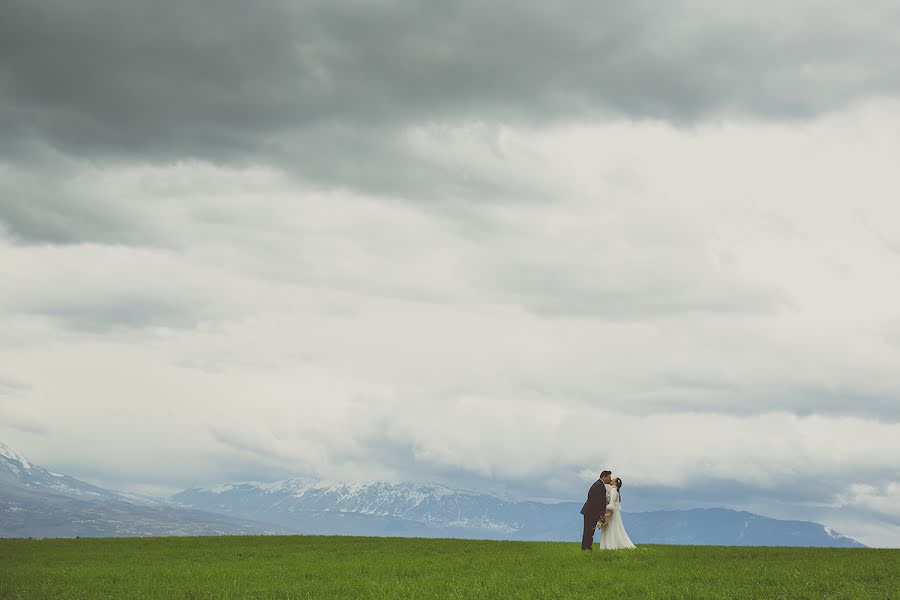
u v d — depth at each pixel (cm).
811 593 2669
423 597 2772
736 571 3281
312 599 2730
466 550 5044
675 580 3059
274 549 5253
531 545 5672
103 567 4031
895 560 3834
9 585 3266
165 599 2812
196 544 5772
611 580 3062
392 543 5856
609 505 4394
